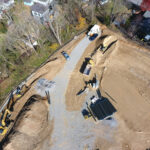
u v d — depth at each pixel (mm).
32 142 26125
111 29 41875
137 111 28125
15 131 26750
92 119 27609
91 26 43469
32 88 32656
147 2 45469
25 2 49562
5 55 35844
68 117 28219
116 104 29062
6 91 33031
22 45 38844
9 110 29984
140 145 24672
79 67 34969
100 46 37562
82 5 49500
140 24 42500
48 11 46625
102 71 33906
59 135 26484
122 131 26125
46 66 35750
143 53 36188
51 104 30031
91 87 31547
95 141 25484
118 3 47625
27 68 36156
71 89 31750
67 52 38000
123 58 35656
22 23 39875
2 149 25234
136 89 30891
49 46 39344
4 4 47281
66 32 41750
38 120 27969
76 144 25453
